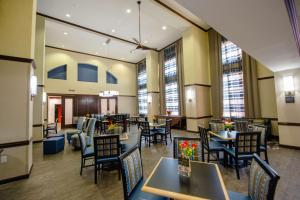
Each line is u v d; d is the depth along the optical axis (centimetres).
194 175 157
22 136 312
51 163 397
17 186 280
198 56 755
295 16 189
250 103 630
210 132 388
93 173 334
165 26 768
